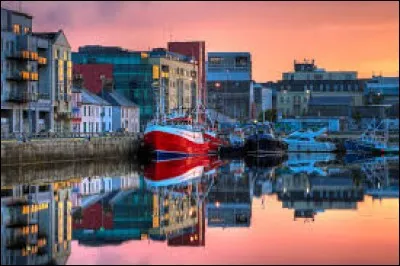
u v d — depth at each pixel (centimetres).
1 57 13925
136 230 6769
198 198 9012
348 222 7019
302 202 8575
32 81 14912
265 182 11012
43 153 12812
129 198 8919
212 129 19512
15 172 11550
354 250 5750
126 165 14338
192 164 15062
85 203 8375
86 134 15362
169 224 7119
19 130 14512
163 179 11419
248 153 18975
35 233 6419
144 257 5584
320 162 16238
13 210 7612
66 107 16450
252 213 7706
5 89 14038
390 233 6431
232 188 10150
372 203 8438
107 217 7450
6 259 5438
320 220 7169
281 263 5366
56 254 5638
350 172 13012
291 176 12112
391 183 10869
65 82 16400
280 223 7025
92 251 5788
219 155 18575
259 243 6062
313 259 5466
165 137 15938
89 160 14525
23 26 15150
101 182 10750
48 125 15712
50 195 8938
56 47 15950
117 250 5844
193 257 5578
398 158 18288
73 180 10912
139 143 16775
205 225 7038
